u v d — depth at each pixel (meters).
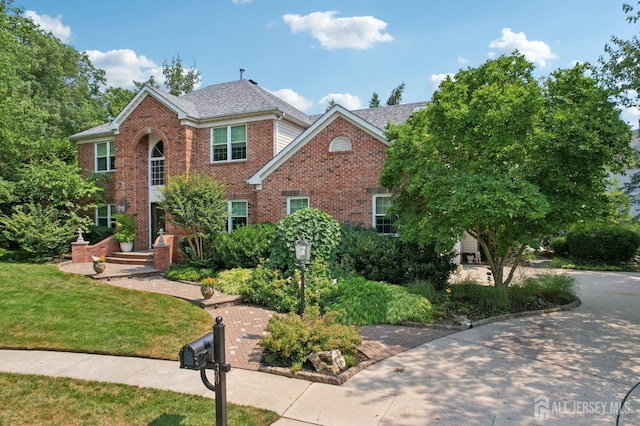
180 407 4.86
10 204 18.88
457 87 9.85
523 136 8.91
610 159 8.88
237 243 13.42
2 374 5.90
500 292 9.85
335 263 11.80
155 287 12.28
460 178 8.92
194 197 14.45
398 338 7.63
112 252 18.33
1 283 11.31
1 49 19.61
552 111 9.26
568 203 9.09
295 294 9.87
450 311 9.30
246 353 6.87
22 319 8.39
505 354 6.70
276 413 4.69
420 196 10.80
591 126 8.48
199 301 10.25
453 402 4.96
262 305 10.52
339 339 6.36
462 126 9.34
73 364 6.35
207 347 4.07
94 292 10.95
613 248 18.80
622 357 6.54
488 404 4.89
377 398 5.09
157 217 19.78
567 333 7.89
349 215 14.62
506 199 8.09
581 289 13.02
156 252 15.21
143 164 19.80
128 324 8.30
